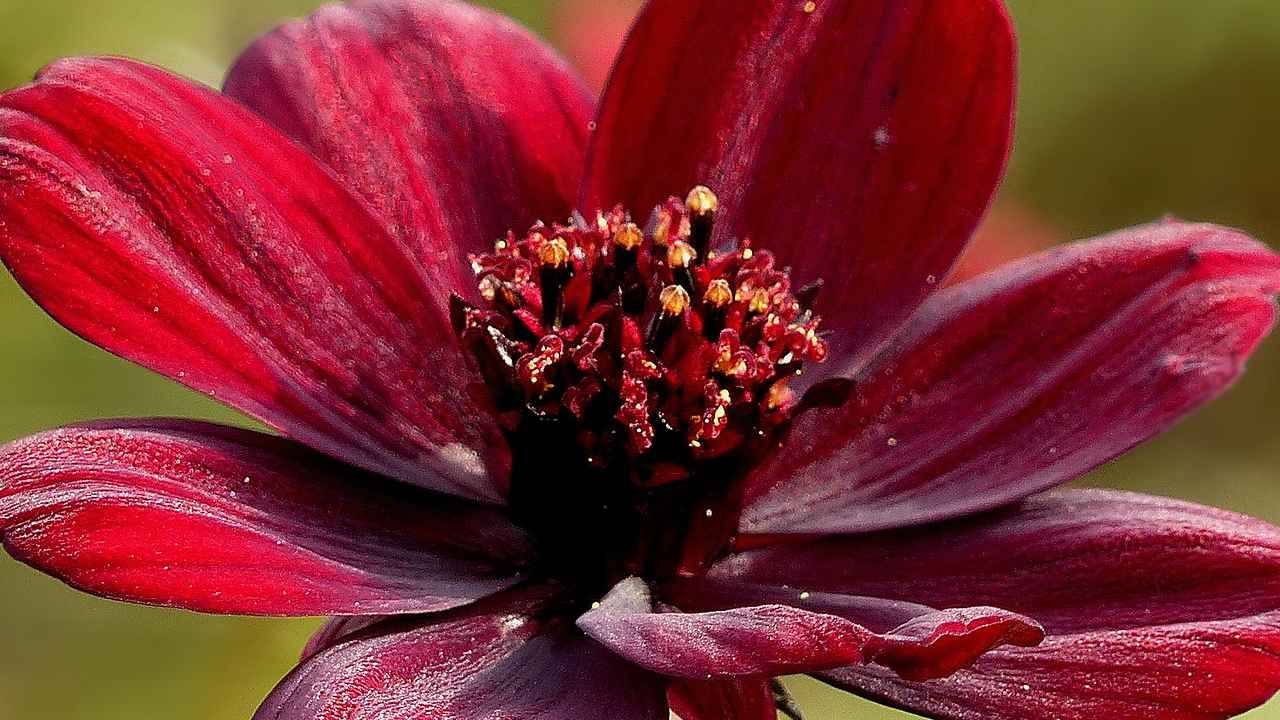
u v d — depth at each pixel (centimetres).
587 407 14
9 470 13
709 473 14
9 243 13
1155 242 14
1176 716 13
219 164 14
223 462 13
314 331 14
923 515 14
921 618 12
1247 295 14
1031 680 13
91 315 13
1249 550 13
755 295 14
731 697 13
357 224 14
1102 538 14
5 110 13
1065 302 14
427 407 14
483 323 14
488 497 14
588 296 14
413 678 13
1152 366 14
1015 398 14
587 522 14
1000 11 14
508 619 13
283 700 13
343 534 13
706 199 14
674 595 14
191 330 13
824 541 14
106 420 13
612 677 13
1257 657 13
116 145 13
